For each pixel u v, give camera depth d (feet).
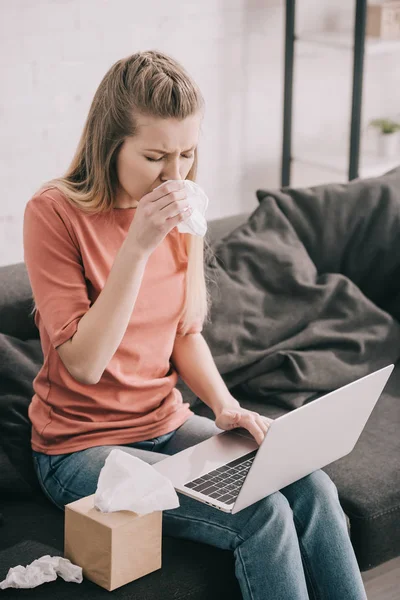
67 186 6.33
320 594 5.84
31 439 6.61
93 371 6.03
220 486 5.88
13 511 6.42
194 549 6.01
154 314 6.54
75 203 6.23
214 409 6.74
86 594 5.52
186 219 5.84
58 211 6.17
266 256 8.66
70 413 6.38
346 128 16.21
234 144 15.02
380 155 15.37
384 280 9.46
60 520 6.32
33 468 6.70
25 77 12.60
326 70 15.57
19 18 12.28
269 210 9.06
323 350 8.46
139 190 6.14
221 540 5.82
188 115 5.98
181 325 6.90
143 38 13.50
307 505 5.99
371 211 9.42
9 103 12.59
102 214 6.33
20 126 12.78
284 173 15.20
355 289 8.92
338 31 15.34
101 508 5.60
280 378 8.13
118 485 5.64
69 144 13.33
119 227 6.40
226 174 15.11
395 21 14.80
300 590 5.54
